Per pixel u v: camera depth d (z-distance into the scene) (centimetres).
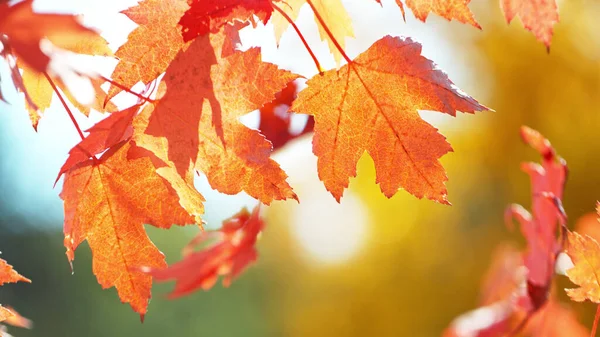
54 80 71
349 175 72
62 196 73
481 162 336
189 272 91
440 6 70
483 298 113
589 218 96
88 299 913
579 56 292
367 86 71
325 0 74
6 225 939
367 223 451
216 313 952
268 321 857
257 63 70
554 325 95
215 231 93
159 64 70
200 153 71
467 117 346
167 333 930
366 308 446
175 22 70
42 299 909
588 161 276
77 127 71
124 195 72
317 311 563
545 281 80
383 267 429
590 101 291
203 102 70
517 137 318
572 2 280
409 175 71
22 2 62
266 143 70
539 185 85
